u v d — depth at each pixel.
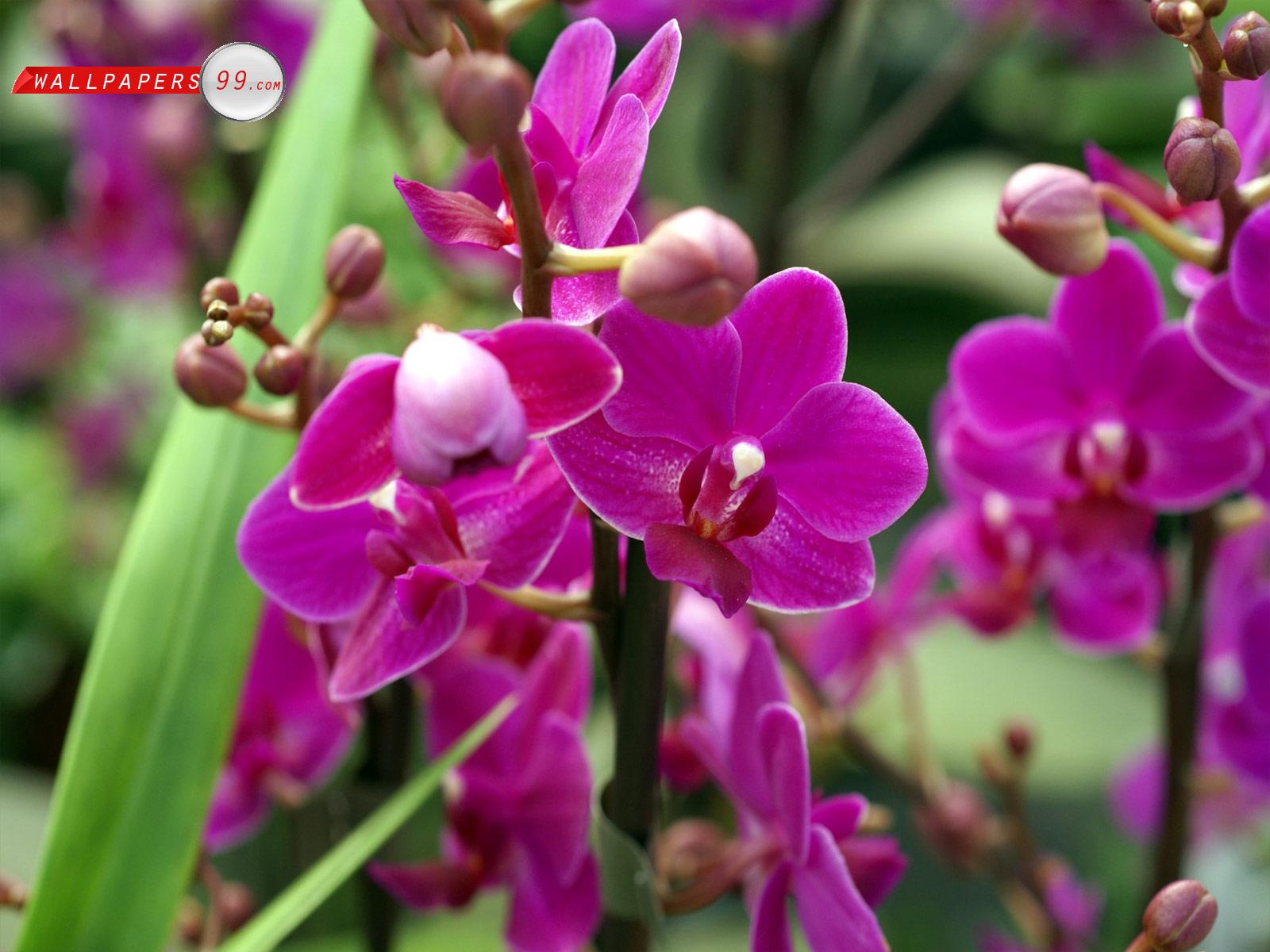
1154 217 0.37
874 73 1.04
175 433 0.40
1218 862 0.69
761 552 0.34
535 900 0.40
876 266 1.05
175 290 0.74
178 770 0.37
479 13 0.31
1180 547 0.47
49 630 0.97
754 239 0.73
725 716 0.43
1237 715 0.49
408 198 0.33
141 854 0.37
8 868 0.69
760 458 0.33
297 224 0.40
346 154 0.41
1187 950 0.35
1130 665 0.94
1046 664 0.93
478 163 0.41
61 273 1.00
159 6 0.62
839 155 1.04
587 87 0.34
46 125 1.09
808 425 0.34
